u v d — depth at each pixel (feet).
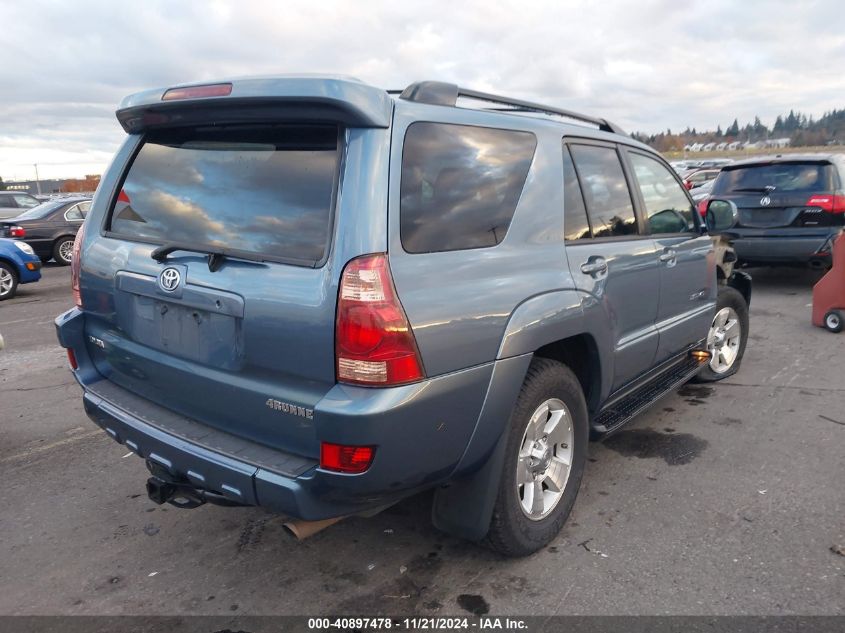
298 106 8.04
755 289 31.86
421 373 7.89
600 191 11.98
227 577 10.17
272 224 8.38
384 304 7.54
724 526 11.15
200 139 9.55
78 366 11.09
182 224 9.37
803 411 16.19
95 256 10.50
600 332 11.14
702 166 96.07
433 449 8.24
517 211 9.77
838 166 28.17
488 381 8.77
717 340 17.92
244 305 8.20
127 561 10.64
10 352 24.17
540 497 10.43
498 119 9.91
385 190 7.83
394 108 8.22
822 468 13.15
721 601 9.21
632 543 10.73
